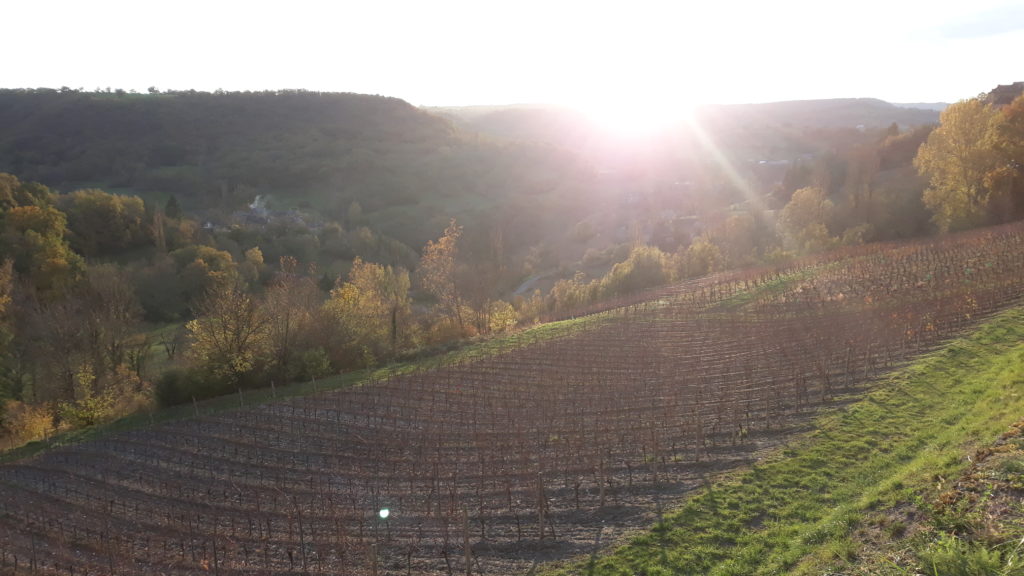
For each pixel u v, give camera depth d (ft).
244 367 120.47
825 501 51.06
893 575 34.78
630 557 47.47
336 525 59.82
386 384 113.09
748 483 57.11
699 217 388.16
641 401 87.51
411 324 168.35
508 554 51.16
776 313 134.31
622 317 151.64
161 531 64.18
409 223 408.05
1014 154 200.13
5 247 199.93
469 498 63.62
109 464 84.74
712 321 135.44
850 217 257.55
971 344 85.81
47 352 130.52
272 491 71.61
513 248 405.80
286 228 362.53
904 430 62.54
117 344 142.92
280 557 55.52
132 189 420.77
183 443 90.58
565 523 55.42
